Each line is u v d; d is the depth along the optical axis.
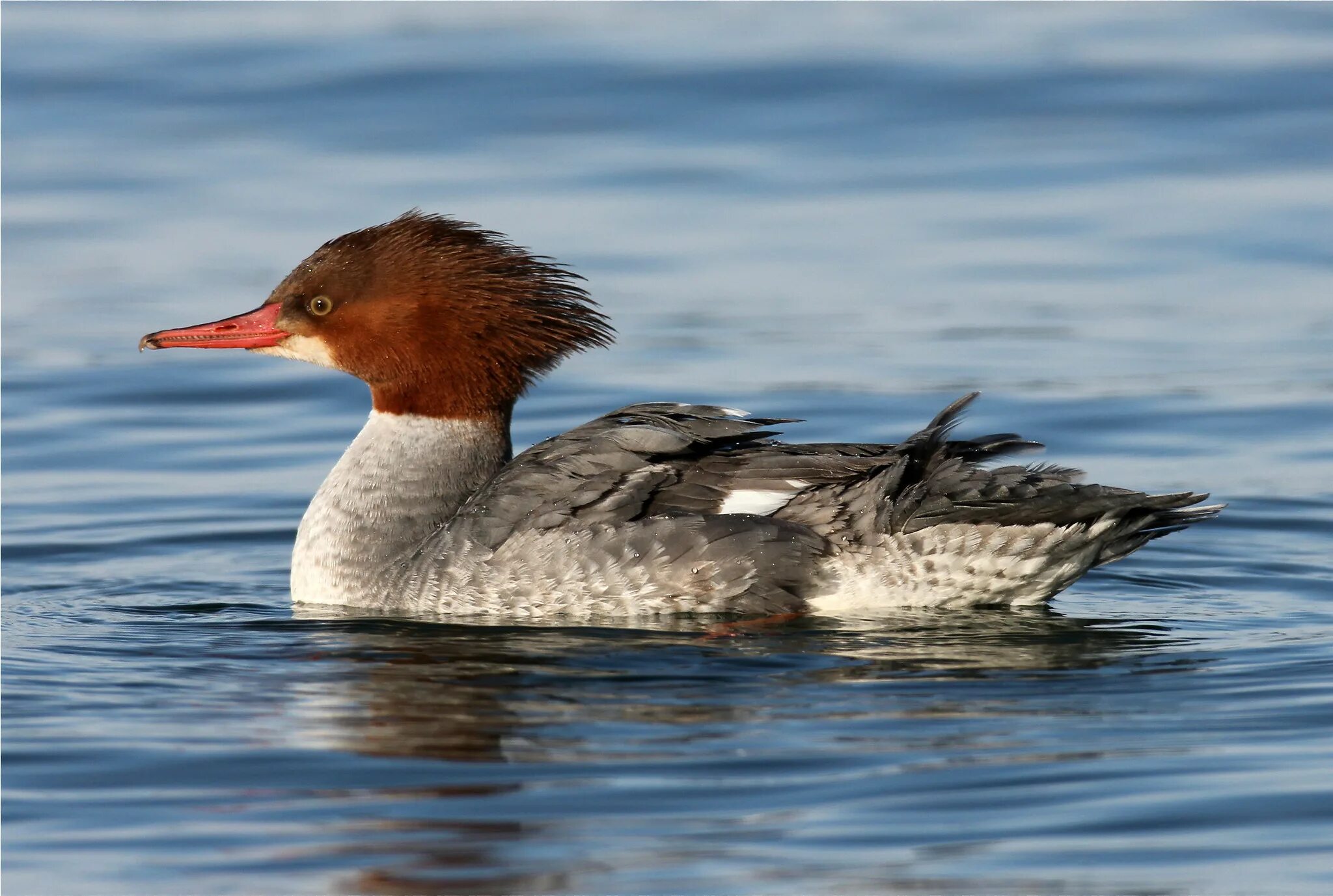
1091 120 26.94
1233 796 8.50
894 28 30.75
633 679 10.39
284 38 30.53
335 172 25.52
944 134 26.72
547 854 8.06
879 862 7.93
